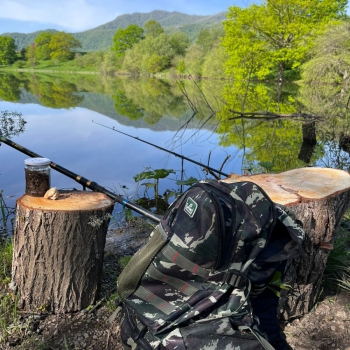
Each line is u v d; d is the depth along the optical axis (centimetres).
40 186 248
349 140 717
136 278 149
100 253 251
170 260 142
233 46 2161
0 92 1992
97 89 2372
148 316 144
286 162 657
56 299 245
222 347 136
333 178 266
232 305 140
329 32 1762
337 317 252
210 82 2278
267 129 962
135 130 952
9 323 236
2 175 553
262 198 143
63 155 687
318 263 243
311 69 1817
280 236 155
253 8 2280
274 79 2602
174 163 648
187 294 144
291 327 245
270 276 150
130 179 560
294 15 2317
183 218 143
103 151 723
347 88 1577
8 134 795
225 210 140
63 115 1173
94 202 247
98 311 252
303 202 225
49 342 226
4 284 267
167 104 1550
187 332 138
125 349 158
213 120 1118
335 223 245
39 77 4106
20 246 239
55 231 232
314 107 1274
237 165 646
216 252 138
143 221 415
